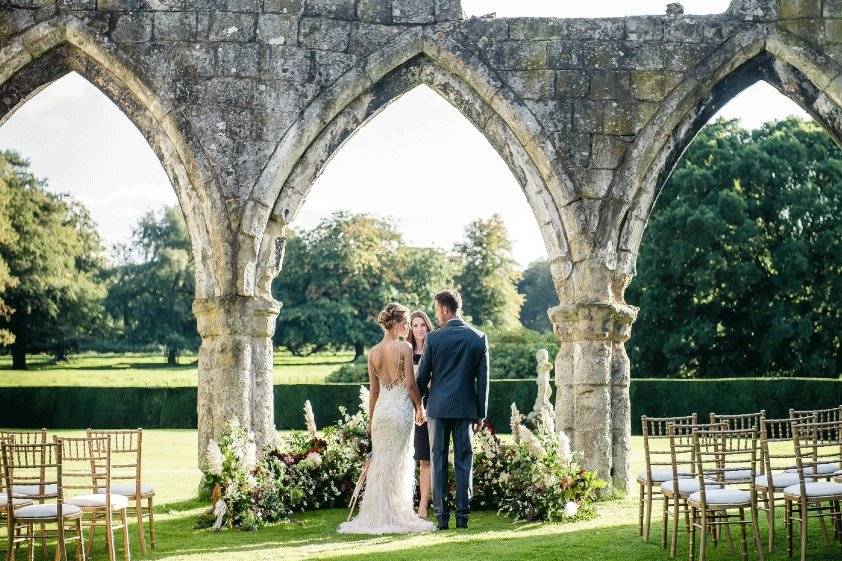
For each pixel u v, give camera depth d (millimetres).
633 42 11680
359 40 11758
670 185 31781
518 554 8258
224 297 11289
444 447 9609
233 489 9930
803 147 31594
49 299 45688
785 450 16531
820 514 8453
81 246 48844
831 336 31156
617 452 11359
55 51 11805
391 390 9758
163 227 56812
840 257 30797
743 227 30812
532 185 11688
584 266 11477
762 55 11781
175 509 11164
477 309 52406
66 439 8312
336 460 11227
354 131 11828
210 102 11641
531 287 63219
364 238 48688
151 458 18453
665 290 31828
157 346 53250
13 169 44938
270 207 11570
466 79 11734
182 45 11695
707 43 11672
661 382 26406
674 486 8133
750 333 31844
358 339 47281
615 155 11570
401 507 9664
